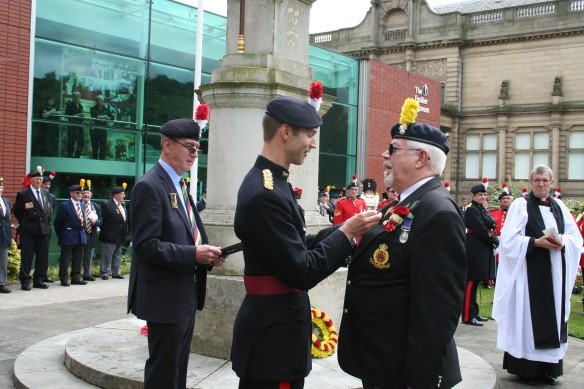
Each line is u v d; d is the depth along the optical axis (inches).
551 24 1304.1
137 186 148.1
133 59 563.8
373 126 844.0
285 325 110.3
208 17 624.4
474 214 345.4
